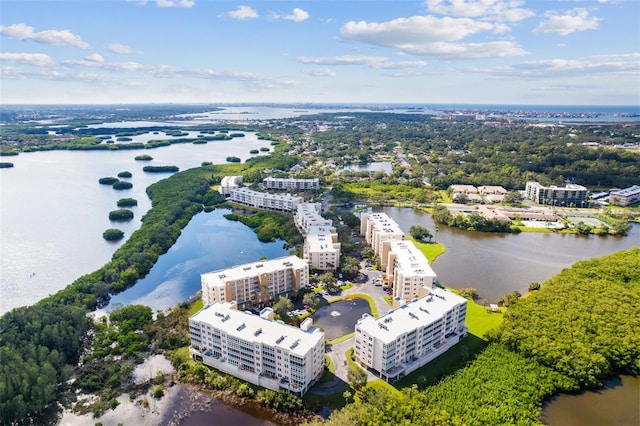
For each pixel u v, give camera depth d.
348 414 191.12
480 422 190.88
